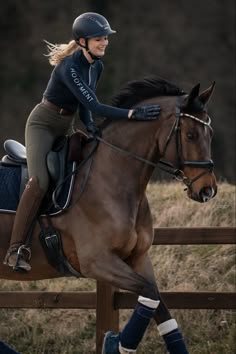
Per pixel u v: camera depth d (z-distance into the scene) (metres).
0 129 36.12
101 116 10.20
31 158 10.37
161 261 13.90
